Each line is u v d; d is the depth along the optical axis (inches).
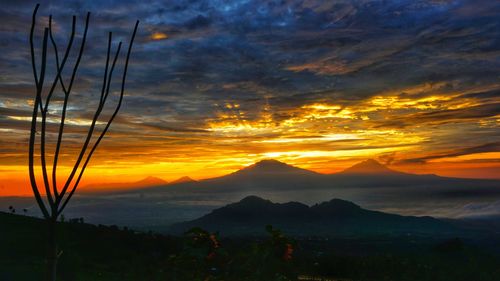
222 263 227.6
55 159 147.8
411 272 438.3
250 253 226.5
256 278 219.9
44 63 146.9
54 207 146.1
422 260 469.4
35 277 399.2
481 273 423.8
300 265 469.4
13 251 499.8
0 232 572.7
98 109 157.4
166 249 580.4
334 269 468.1
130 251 560.7
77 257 442.0
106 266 482.3
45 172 147.2
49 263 144.7
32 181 143.8
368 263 476.4
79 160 152.5
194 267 228.4
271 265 223.9
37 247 522.9
